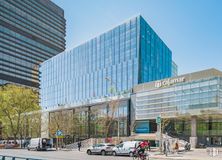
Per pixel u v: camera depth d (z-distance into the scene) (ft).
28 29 628.28
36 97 291.58
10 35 582.35
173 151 144.56
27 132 299.58
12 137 359.87
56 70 463.01
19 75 595.47
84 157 121.80
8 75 569.64
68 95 426.10
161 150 146.92
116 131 285.64
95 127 292.40
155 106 261.65
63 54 448.65
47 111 357.41
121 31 343.87
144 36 329.52
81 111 324.19
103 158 116.26
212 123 241.76
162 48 387.75
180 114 236.84
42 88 499.10
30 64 626.23
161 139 150.00
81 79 402.31
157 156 125.18
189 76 240.73
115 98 300.40
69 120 285.84
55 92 459.32
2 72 556.92
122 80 334.03
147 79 329.93
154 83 269.64
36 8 654.94
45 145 188.34
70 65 429.38
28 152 166.50
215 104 213.05
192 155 130.72
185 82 237.86
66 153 156.25
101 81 365.61
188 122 252.83
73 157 121.39
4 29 569.23
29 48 627.05
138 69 314.96
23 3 619.26
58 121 280.10
